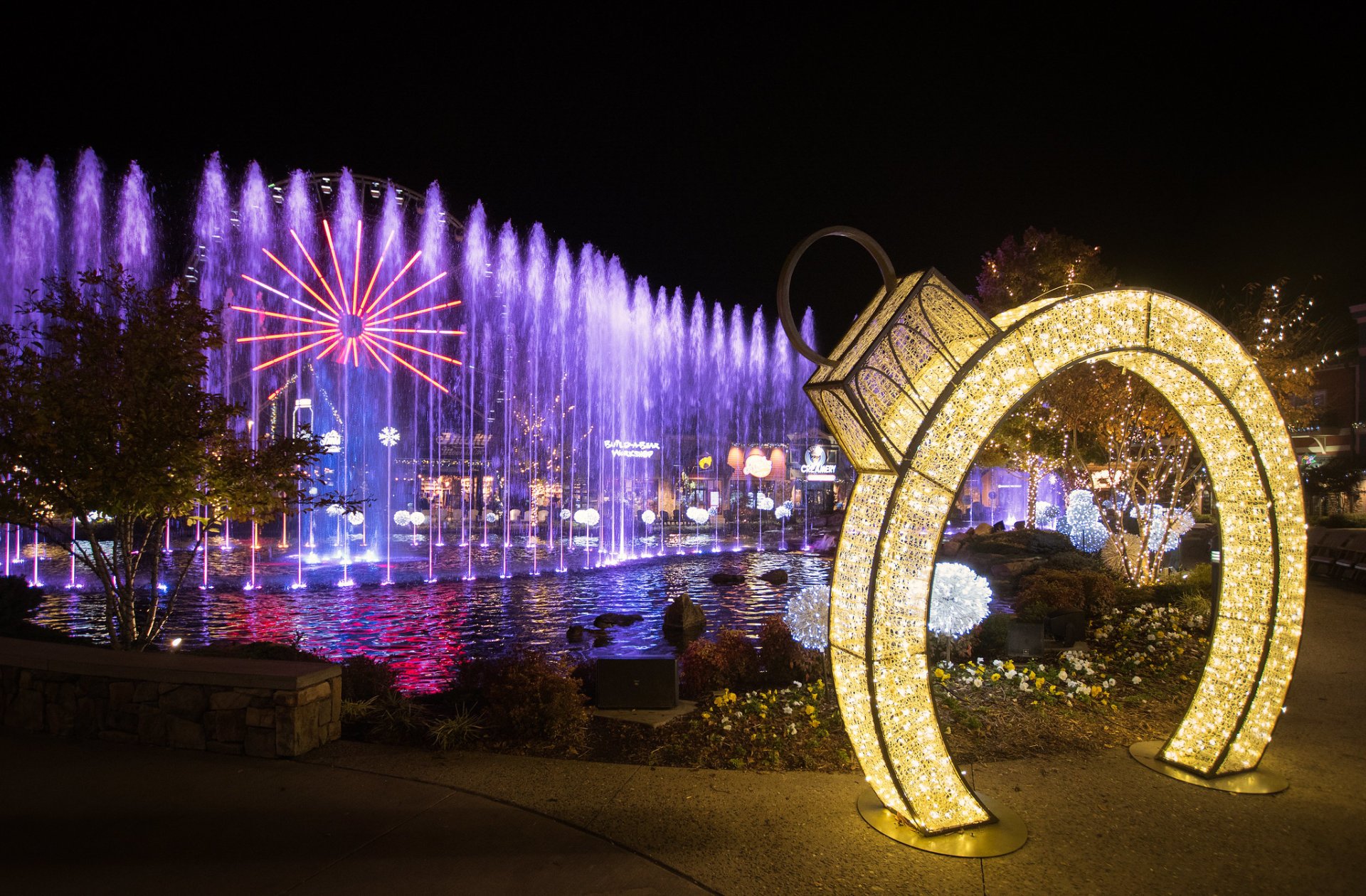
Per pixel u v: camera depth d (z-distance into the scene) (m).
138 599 16.12
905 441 4.14
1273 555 4.88
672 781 4.97
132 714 5.68
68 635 12.11
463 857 3.95
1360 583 13.90
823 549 27.20
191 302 7.84
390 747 5.64
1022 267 19.91
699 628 12.97
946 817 4.20
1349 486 27.66
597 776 5.05
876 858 3.94
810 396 4.44
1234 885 3.71
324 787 4.85
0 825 4.32
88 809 4.52
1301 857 3.99
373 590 17.92
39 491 6.97
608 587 18.67
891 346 4.09
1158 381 5.18
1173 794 4.77
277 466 8.03
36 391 6.82
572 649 11.66
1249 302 15.29
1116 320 4.43
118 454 7.08
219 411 7.83
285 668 5.60
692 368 46.41
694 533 38.12
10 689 6.05
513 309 41.41
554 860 3.91
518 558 25.62
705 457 45.97
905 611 4.13
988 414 4.16
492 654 11.34
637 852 4.00
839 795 4.73
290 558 24.47
